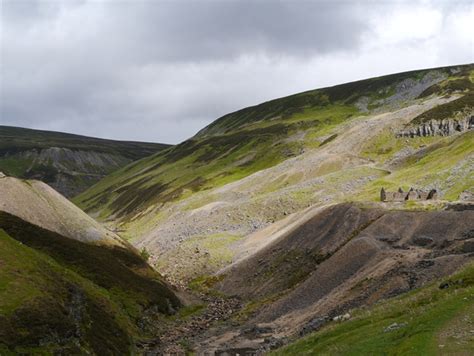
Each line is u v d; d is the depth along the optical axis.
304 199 146.88
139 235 193.12
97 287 74.19
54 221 95.06
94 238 99.38
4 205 88.19
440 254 63.31
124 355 57.31
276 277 91.19
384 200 109.62
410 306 44.38
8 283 51.22
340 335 43.44
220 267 111.06
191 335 71.38
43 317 48.28
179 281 110.69
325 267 75.25
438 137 190.88
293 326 62.72
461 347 29.34
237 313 80.19
